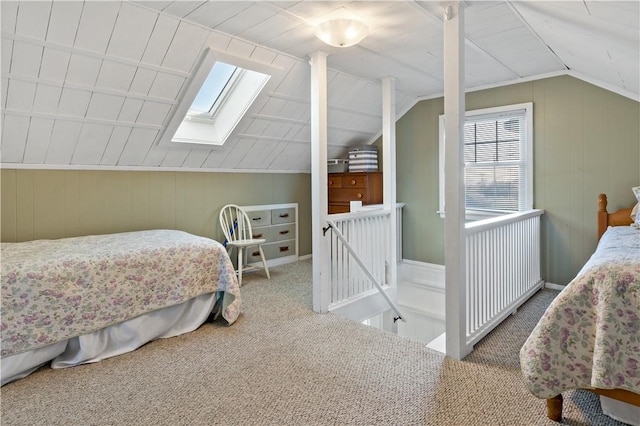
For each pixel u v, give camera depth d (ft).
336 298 10.75
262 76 10.73
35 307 6.88
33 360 6.92
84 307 7.40
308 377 6.83
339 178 15.97
